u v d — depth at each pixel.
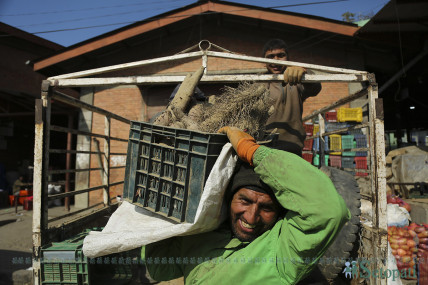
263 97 1.53
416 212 4.81
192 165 1.27
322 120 3.88
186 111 1.81
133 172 1.49
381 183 2.22
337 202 0.92
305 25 6.98
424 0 5.70
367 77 2.29
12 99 9.86
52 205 8.73
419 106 12.37
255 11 7.15
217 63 7.73
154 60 2.49
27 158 12.98
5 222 6.50
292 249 1.03
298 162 1.00
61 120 12.72
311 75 2.24
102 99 8.27
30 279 3.45
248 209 1.17
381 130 2.26
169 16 7.45
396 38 6.91
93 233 1.52
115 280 2.63
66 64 8.41
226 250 1.25
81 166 8.19
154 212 1.36
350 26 6.88
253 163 1.09
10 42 10.41
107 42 7.72
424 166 6.48
